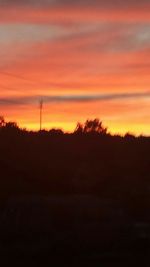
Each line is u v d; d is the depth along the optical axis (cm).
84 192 5881
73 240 3378
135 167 6912
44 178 6028
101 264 2933
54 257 3048
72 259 3033
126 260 3056
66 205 3788
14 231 3591
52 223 3691
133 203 5081
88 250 3272
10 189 5450
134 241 3469
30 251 3089
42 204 3741
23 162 6359
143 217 4838
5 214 3744
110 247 3378
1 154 6444
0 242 3447
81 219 3691
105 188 5981
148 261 3042
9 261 2883
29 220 3647
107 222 3688
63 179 6072
